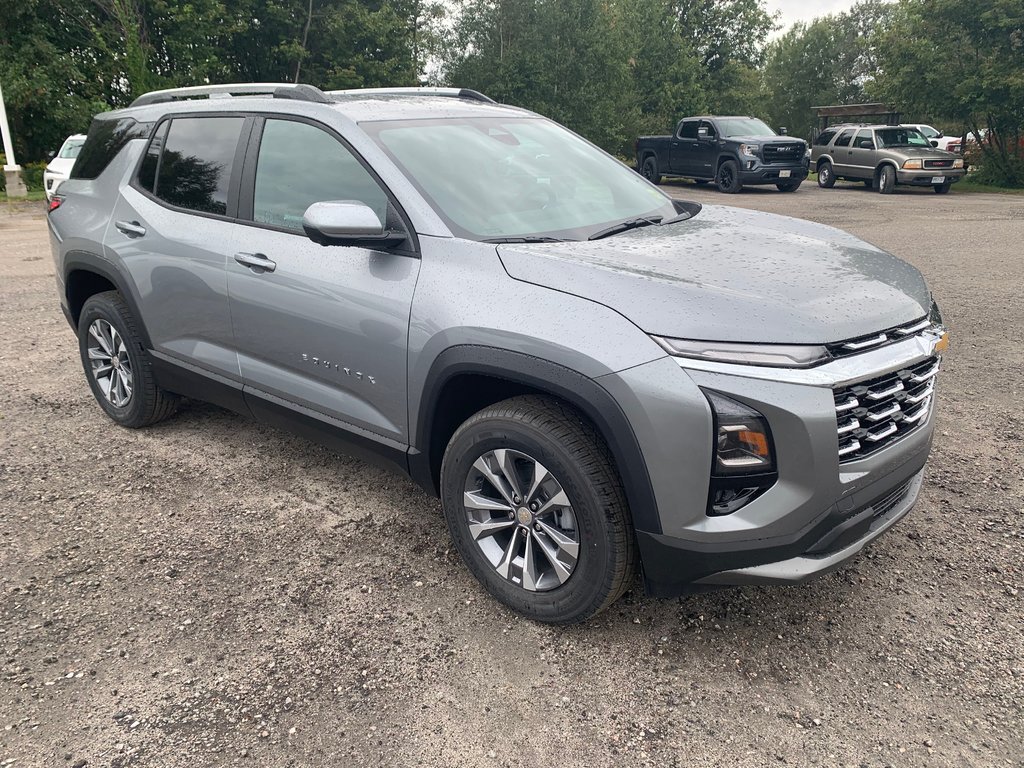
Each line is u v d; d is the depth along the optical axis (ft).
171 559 10.57
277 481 12.90
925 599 9.56
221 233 11.84
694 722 7.65
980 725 7.55
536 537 8.91
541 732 7.54
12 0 73.41
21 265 33.09
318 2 100.48
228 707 7.88
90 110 78.02
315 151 10.94
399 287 9.52
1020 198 60.64
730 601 9.62
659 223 10.96
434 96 13.50
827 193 66.69
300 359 10.96
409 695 8.04
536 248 9.16
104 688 8.14
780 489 7.56
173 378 13.44
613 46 102.58
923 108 74.43
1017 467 12.94
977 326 21.66
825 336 7.56
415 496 12.39
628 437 7.68
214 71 90.53
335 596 9.75
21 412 15.93
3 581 10.03
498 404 8.96
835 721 7.64
